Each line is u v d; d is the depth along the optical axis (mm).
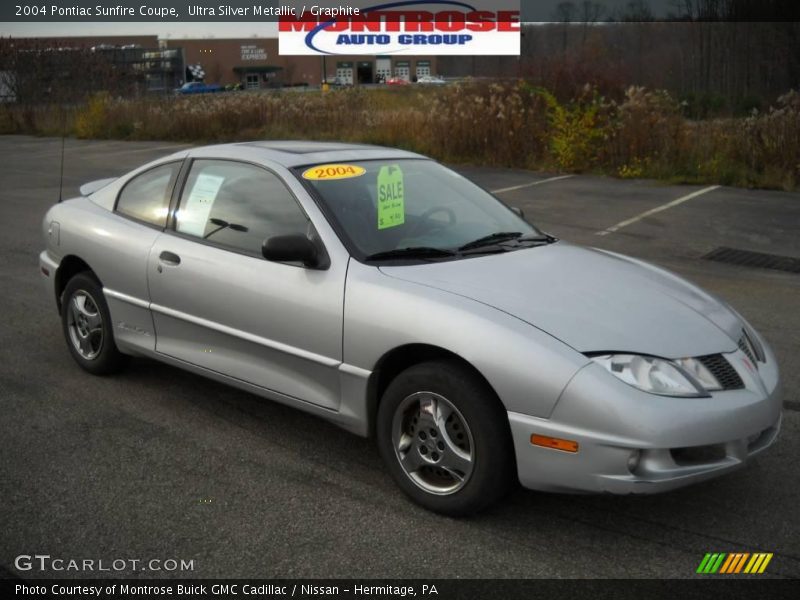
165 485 3705
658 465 3059
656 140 16016
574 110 17094
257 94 27516
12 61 28641
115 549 3166
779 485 3742
